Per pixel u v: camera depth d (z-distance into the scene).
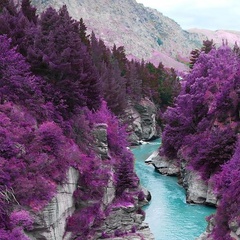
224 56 78.44
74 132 41.56
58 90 40.47
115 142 49.75
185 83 76.75
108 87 74.19
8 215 28.48
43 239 30.58
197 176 55.34
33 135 33.88
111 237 38.50
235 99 57.84
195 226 43.81
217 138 54.91
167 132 72.19
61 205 33.66
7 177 29.19
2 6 50.91
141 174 69.00
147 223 42.41
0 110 33.91
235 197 36.31
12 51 37.66
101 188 39.66
